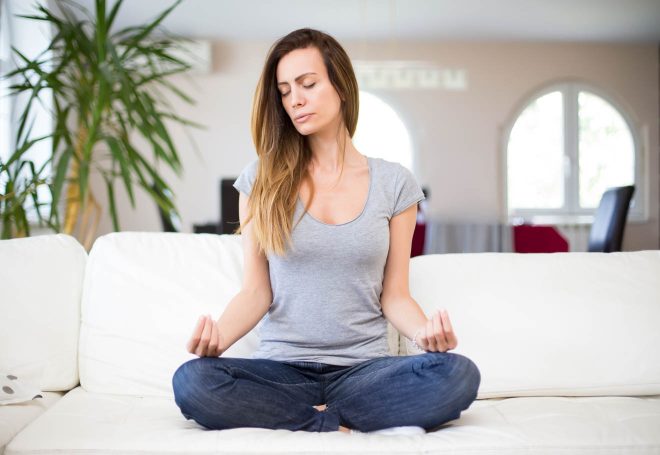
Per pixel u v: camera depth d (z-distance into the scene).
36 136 4.78
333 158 1.63
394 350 1.76
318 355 1.50
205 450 1.21
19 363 1.63
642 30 6.85
